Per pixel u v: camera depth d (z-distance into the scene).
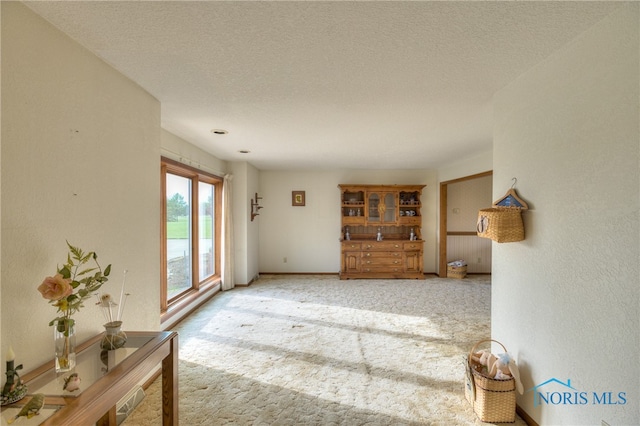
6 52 1.21
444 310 4.05
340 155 4.72
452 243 6.50
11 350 1.12
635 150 1.21
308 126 3.10
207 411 1.98
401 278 5.93
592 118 1.40
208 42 1.57
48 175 1.41
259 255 6.34
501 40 1.53
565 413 1.54
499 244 2.10
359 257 5.93
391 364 2.61
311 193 6.38
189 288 4.22
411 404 2.07
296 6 1.28
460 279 5.93
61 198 1.48
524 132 1.87
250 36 1.52
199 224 4.59
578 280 1.46
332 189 6.37
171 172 3.74
